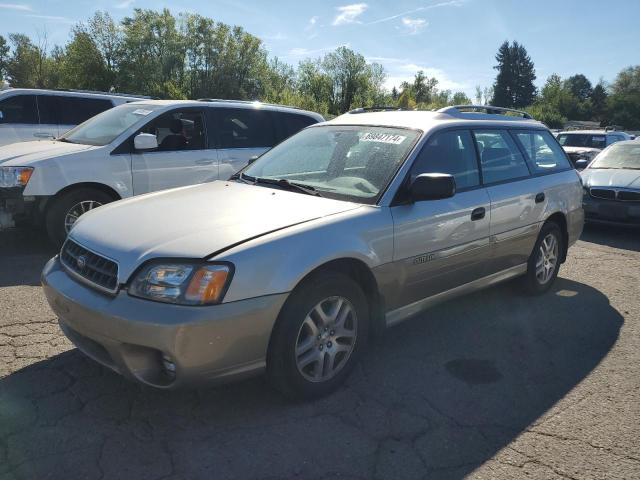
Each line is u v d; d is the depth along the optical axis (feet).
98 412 9.59
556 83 301.63
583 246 24.93
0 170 18.42
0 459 8.25
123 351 8.55
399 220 11.25
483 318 14.97
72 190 19.51
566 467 8.55
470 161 13.76
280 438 9.04
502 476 8.29
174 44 164.35
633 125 294.66
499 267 14.69
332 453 8.70
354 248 10.23
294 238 9.50
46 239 21.91
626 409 10.36
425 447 8.96
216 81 172.65
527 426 9.68
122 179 20.30
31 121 29.89
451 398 10.58
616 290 18.02
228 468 8.23
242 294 8.71
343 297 10.27
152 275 8.60
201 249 8.82
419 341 13.30
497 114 16.37
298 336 9.59
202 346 8.41
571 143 59.36
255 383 10.78
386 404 10.26
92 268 9.39
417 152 12.21
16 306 14.39
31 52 149.18
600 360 12.53
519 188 14.89
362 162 12.42
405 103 167.63
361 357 11.47
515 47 369.50
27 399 9.93
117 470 8.09
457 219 12.62
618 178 27.43
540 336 13.83
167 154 21.43
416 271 11.82
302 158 13.56
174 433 9.07
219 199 11.39
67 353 11.76
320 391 10.23
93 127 22.31
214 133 22.86
